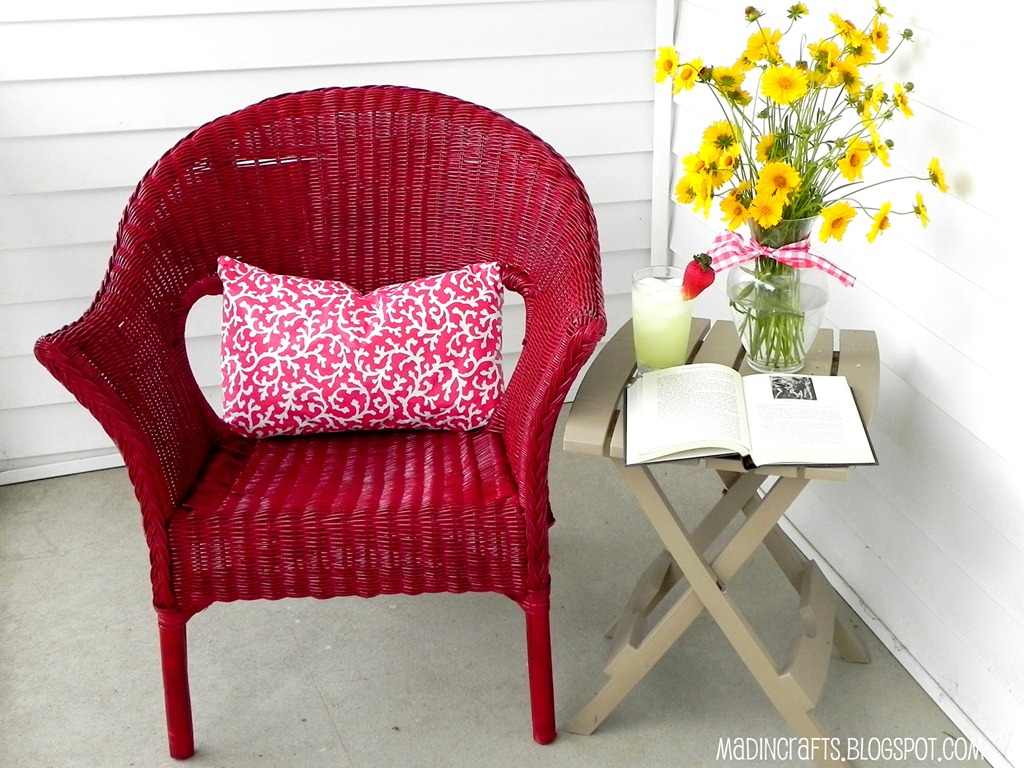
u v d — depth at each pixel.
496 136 1.83
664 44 2.43
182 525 1.53
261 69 2.29
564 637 1.94
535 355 1.68
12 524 2.32
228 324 1.79
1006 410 1.50
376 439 1.81
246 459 1.75
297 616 2.02
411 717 1.77
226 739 1.74
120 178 2.30
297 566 1.56
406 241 1.90
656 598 1.82
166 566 1.54
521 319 2.61
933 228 1.61
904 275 1.70
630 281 2.69
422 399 1.77
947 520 1.68
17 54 2.15
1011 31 1.38
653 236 2.63
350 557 1.56
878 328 1.80
